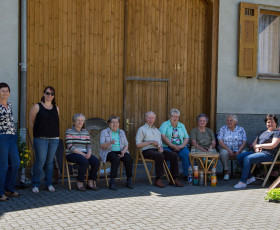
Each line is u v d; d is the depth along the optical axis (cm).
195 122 860
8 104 538
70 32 739
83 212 478
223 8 859
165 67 827
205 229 421
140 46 802
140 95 807
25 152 622
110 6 770
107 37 770
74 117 623
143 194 589
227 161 728
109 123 658
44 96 583
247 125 892
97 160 621
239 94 882
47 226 421
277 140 662
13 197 549
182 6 838
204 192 613
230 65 871
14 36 687
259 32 920
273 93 917
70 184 627
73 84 745
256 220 458
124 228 419
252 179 683
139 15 798
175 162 663
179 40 838
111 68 777
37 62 714
